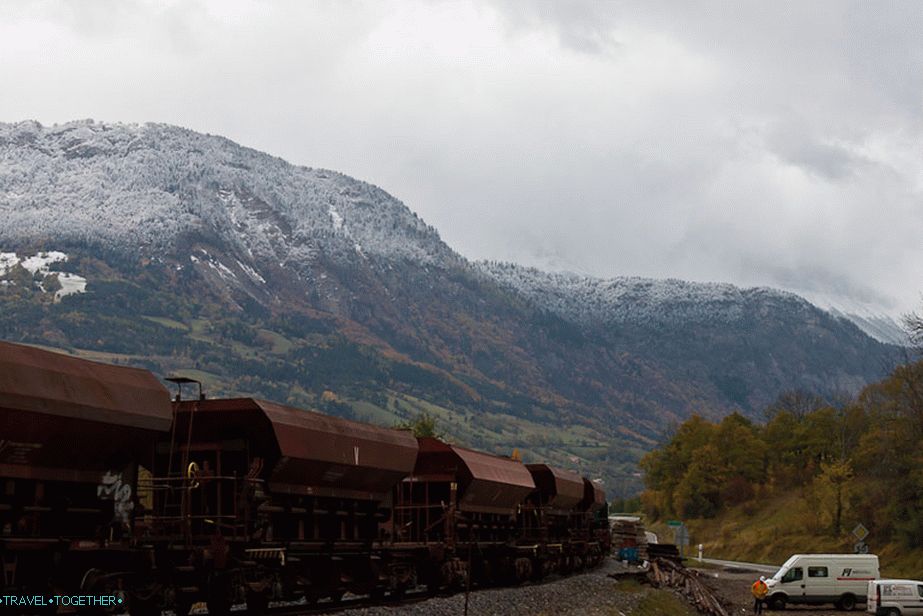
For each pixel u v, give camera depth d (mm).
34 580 22422
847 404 162125
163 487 28859
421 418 88938
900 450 104250
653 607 52562
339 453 34719
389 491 40031
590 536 78750
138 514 26234
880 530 108938
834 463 124500
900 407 109562
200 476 28859
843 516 118562
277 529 31703
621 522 106000
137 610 25703
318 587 34469
